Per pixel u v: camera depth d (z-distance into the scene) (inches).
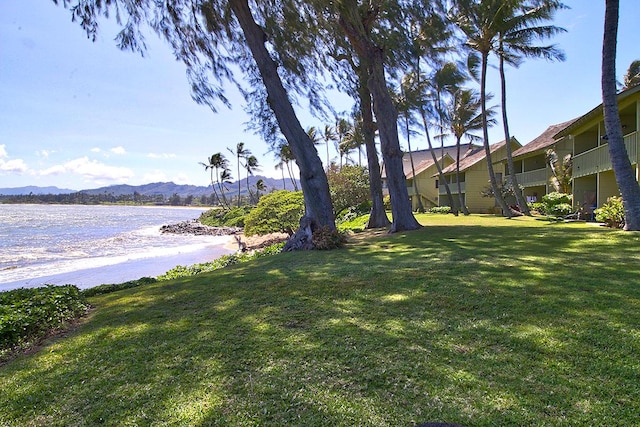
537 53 674.8
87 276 502.6
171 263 616.7
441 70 669.3
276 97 402.6
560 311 138.5
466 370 102.1
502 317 136.5
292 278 225.9
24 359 133.0
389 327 134.7
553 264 217.2
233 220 1752.0
